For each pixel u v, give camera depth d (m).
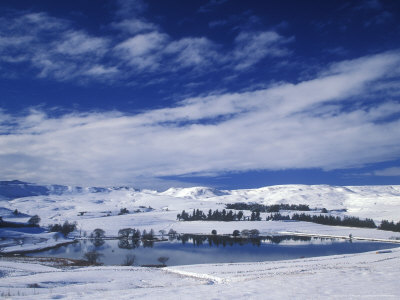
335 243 175.50
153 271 70.75
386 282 25.94
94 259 108.62
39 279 55.44
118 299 24.20
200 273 60.88
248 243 179.00
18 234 195.88
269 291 24.19
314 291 23.09
